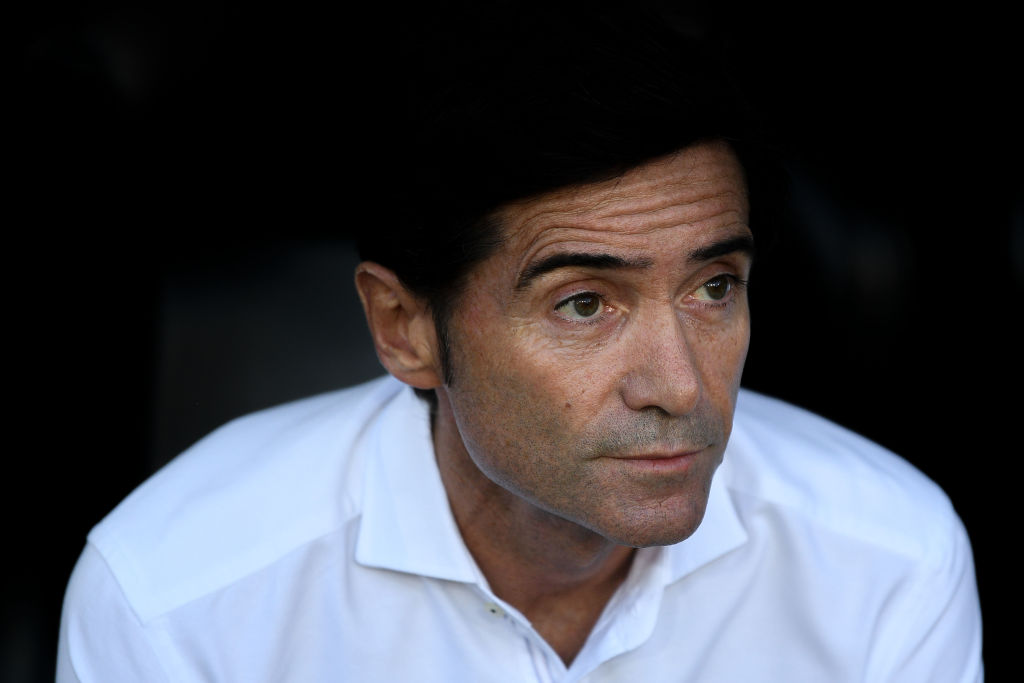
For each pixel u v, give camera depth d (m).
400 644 4.78
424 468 4.62
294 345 6.71
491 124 3.54
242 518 4.79
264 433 5.21
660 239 3.51
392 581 4.75
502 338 3.70
